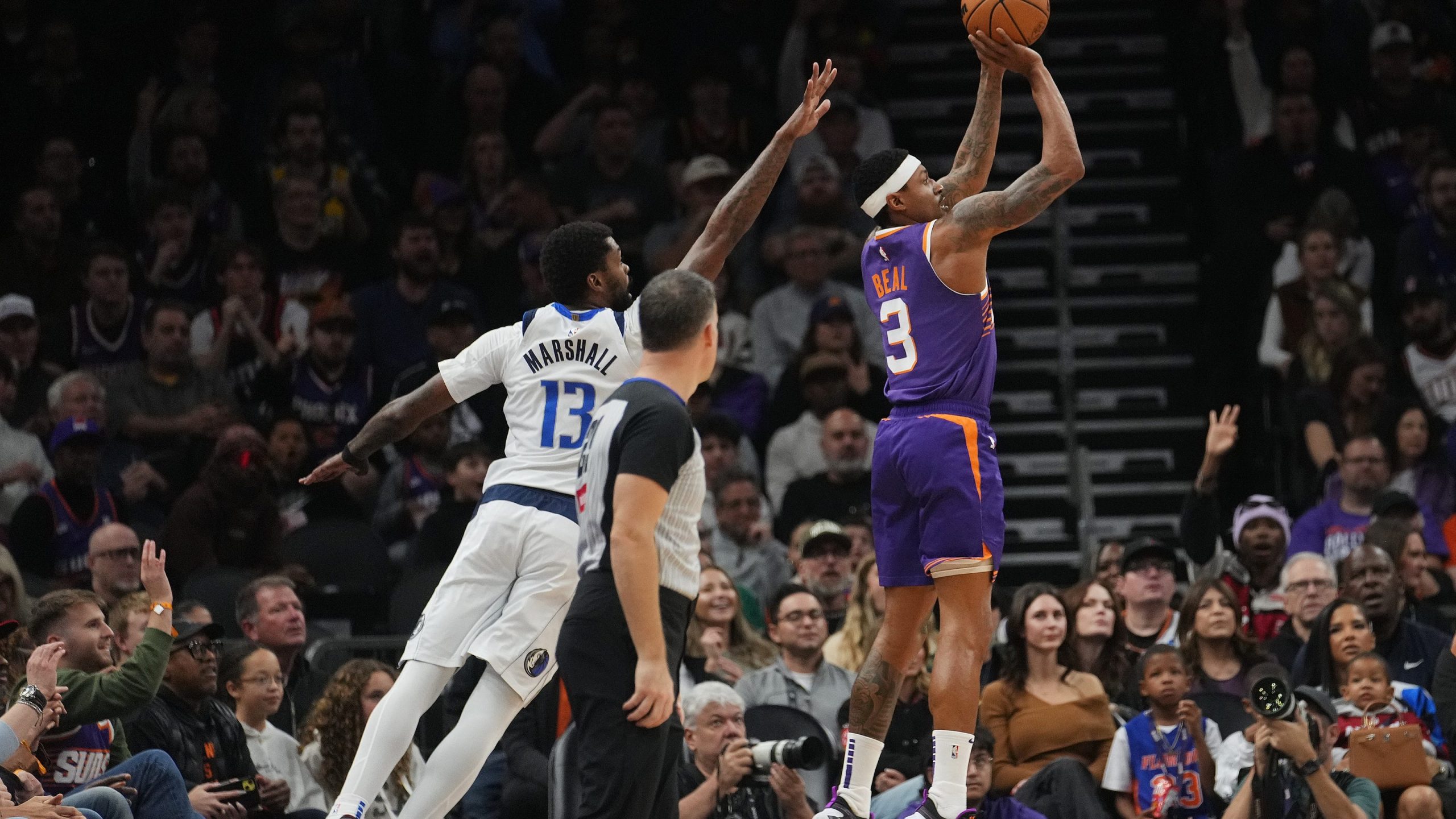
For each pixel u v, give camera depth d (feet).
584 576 24.52
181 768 34.04
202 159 63.46
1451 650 39.34
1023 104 72.90
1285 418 58.29
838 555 45.27
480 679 27.14
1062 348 63.05
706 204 62.85
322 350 56.49
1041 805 36.58
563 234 27.96
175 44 69.00
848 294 60.85
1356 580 41.55
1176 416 64.54
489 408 55.36
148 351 54.44
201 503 47.44
